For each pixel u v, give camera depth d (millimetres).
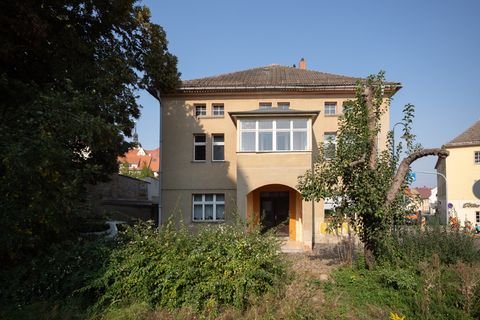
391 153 9031
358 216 8578
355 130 8711
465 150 33188
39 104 7668
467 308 6098
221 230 7199
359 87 8898
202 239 6898
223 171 20234
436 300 6402
